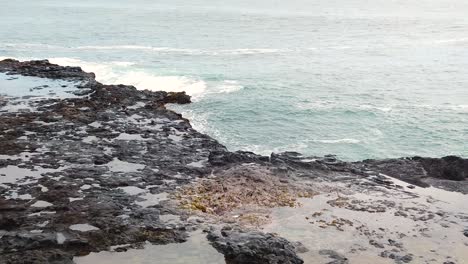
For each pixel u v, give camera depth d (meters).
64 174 24.97
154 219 21.08
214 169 26.62
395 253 19.39
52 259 17.84
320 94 49.00
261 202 23.16
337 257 18.94
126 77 52.34
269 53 69.00
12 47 67.56
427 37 86.31
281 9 130.50
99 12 112.69
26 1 138.12
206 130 38.44
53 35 78.00
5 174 24.75
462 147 37.16
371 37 85.69
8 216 20.48
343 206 23.11
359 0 168.50
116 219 20.86
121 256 18.59
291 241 19.97
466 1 170.62
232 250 18.66
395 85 53.16
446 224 21.77
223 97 46.62
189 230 20.42
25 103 37.00
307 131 39.12
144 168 26.31
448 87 52.78
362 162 29.31
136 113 36.16
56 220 20.53
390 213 22.61
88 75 47.25
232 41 77.69
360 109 44.56
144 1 146.88
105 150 28.53
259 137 37.53
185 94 45.00
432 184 26.08
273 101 45.88
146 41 75.06
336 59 66.12
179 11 118.56
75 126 32.38
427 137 38.81
